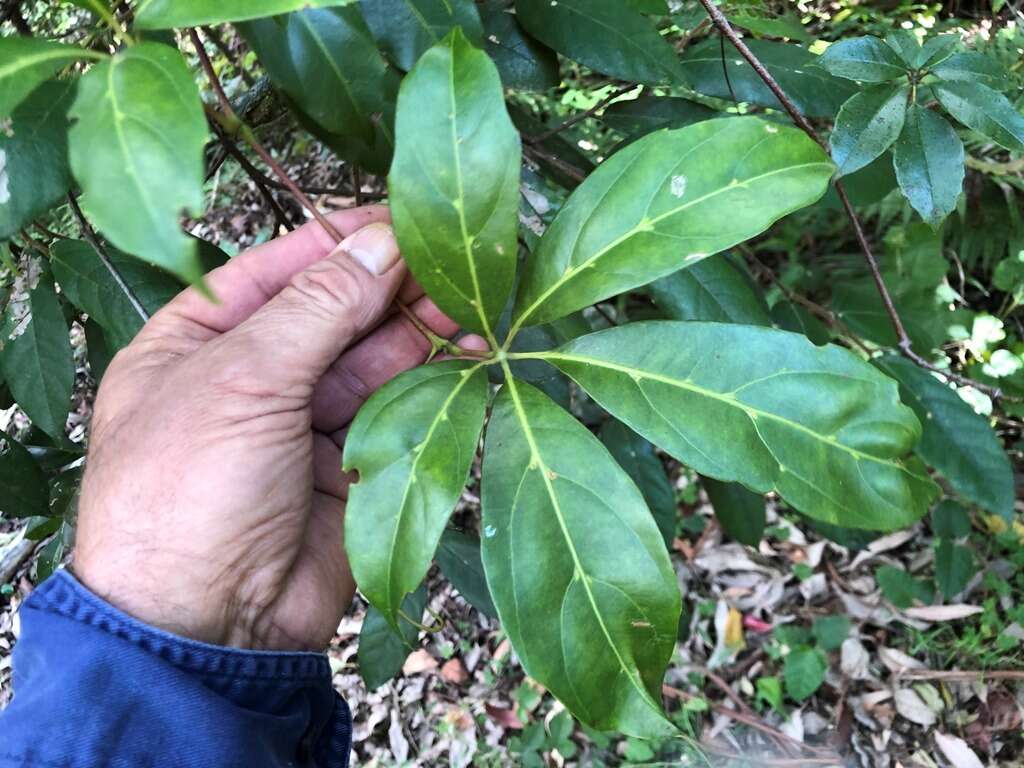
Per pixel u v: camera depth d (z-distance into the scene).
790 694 0.83
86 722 0.27
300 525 0.35
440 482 0.25
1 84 0.19
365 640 0.50
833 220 0.98
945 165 0.30
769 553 0.95
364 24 0.27
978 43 0.63
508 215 0.25
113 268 0.37
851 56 0.30
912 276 0.84
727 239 0.25
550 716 0.85
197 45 0.26
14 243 0.39
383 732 0.88
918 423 0.25
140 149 0.17
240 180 1.02
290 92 0.27
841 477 0.25
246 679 0.32
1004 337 0.85
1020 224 0.85
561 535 0.24
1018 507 0.87
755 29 0.40
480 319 0.26
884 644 0.88
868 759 0.81
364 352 0.39
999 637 0.83
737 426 0.25
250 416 0.32
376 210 0.39
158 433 0.31
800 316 0.49
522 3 0.38
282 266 0.38
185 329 0.37
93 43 0.30
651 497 0.56
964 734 0.81
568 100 0.86
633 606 0.24
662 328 0.26
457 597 0.93
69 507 0.43
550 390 0.42
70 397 0.40
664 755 0.83
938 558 0.74
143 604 0.31
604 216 0.26
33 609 0.30
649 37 0.37
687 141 0.26
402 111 0.24
